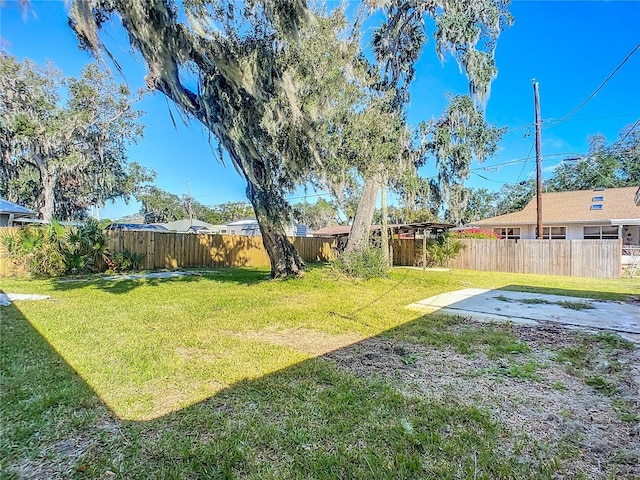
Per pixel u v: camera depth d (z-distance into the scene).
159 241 11.85
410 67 9.66
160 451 1.73
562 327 4.26
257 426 1.96
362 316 4.81
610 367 2.89
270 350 3.29
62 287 7.09
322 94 6.20
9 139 13.07
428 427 1.96
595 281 9.66
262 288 7.22
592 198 16.59
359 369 2.86
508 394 2.40
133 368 2.78
